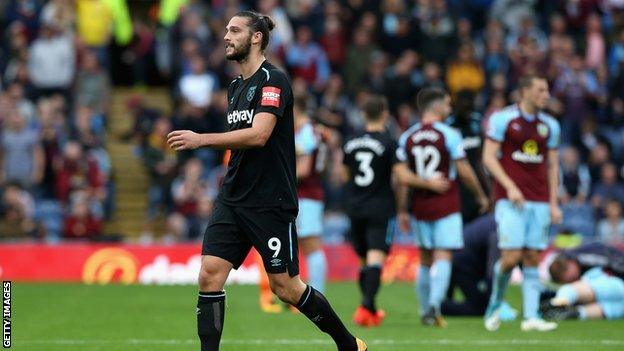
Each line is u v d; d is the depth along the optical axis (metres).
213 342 25.81
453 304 41.94
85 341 33.69
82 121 67.56
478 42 83.06
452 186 38.34
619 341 34.00
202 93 72.19
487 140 36.62
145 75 78.12
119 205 72.19
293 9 78.44
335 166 66.69
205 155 69.44
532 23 79.38
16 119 66.44
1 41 75.69
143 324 38.22
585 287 40.84
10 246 56.31
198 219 64.50
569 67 75.88
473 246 41.59
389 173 38.75
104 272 56.03
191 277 56.06
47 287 52.25
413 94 72.81
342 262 57.69
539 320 37.06
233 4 77.44
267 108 25.22
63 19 74.56
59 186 65.19
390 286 54.56
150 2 89.06
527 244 36.56
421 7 78.38
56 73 71.69
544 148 36.47
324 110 69.12
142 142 71.00
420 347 32.38
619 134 74.44
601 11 84.50
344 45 77.44
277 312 42.88
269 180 25.70
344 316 41.59
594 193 67.38
